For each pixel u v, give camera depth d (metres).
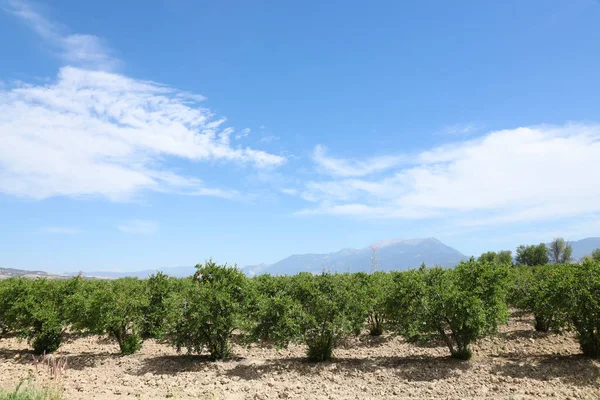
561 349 12.55
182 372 11.01
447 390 9.07
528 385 9.11
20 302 13.64
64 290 14.77
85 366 11.95
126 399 8.70
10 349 14.61
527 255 61.50
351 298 11.99
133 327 13.76
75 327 13.51
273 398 8.81
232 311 12.13
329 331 11.91
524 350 12.90
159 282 15.04
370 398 8.70
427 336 11.61
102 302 13.16
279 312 11.77
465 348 11.38
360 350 14.21
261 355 13.51
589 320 10.55
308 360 12.15
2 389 8.32
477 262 11.98
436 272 12.30
